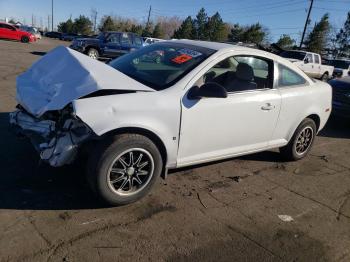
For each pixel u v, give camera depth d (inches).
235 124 168.6
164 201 153.1
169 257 119.7
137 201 149.6
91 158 133.4
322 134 299.7
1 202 136.9
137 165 141.6
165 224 137.3
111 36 773.9
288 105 191.5
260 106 176.4
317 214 160.4
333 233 146.9
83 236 124.0
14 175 156.8
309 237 141.8
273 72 186.1
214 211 150.9
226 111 162.2
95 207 141.5
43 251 114.2
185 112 148.3
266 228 144.0
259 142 187.3
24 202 138.7
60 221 130.3
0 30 1245.7
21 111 159.0
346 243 141.0
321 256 131.3
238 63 171.6
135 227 132.9
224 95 145.6
